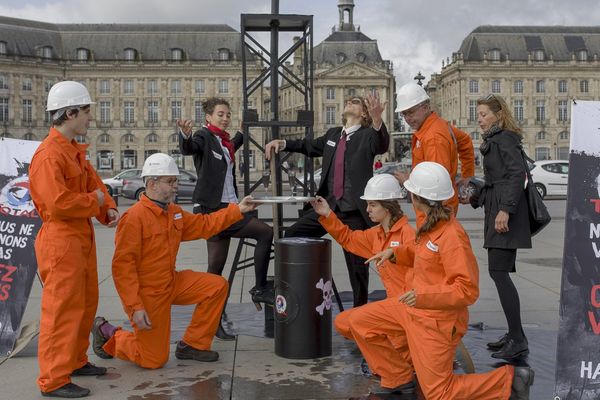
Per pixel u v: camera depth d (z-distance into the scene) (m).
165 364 5.61
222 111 6.70
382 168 30.61
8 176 6.12
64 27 102.75
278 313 5.78
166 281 5.43
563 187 29.84
